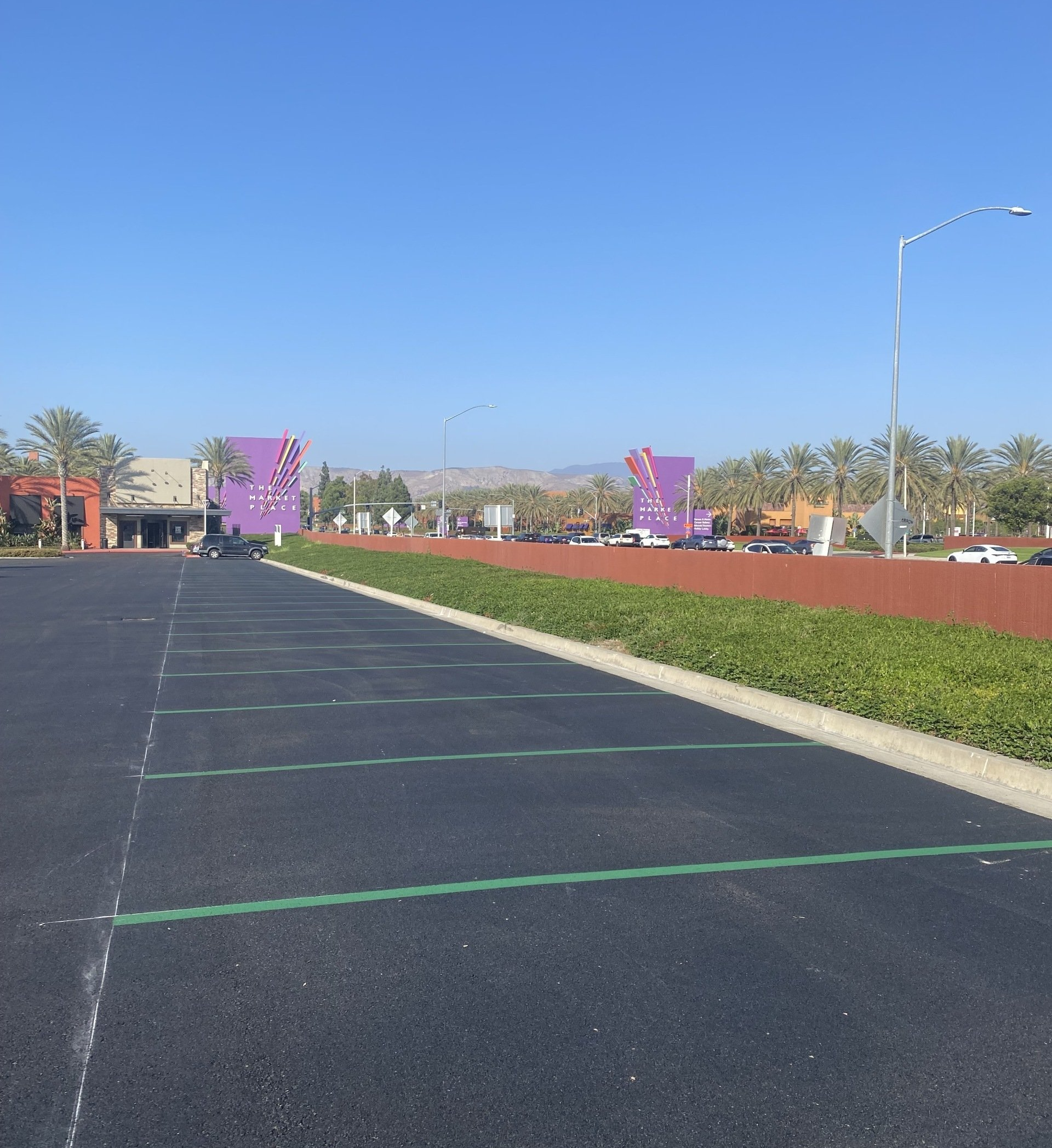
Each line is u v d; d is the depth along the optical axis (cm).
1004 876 635
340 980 480
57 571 4494
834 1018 447
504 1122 367
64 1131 360
